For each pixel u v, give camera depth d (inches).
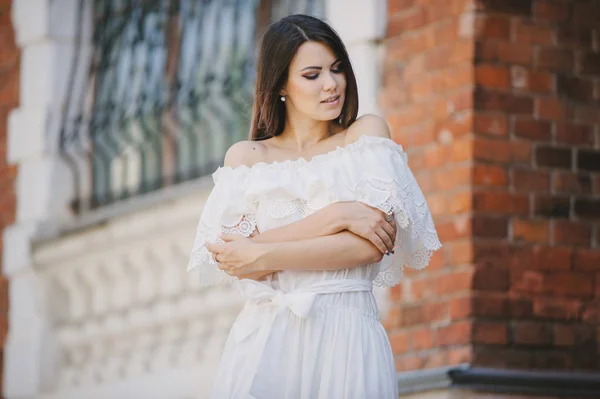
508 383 285.0
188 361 363.6
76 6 424.5
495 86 299.1
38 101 422.6
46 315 410.3
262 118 194.4
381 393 185.5
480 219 293.0
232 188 190.9
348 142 192.1
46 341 409.1
